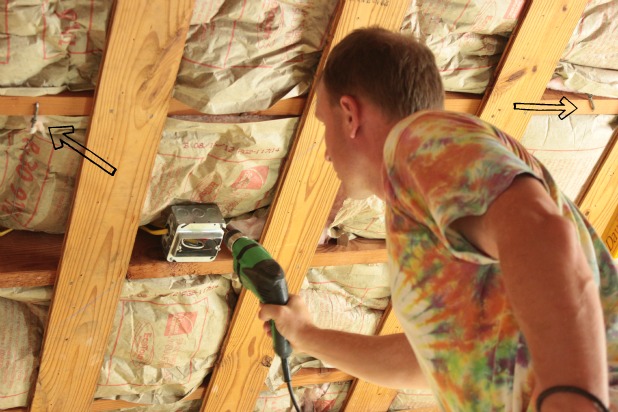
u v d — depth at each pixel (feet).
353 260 6.79
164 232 5.86
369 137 3.83
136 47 4.57
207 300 6.44
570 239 2.56
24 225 5.57
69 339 5.95
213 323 6.56
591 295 2.54
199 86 5.02
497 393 3.28
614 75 6.54
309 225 6.27
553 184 3.31
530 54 5.91
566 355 2.50
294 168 5.78
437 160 2.99
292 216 6.13
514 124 6.38
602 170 7.18
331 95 3.92
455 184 2.88
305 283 7.04
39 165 5.14
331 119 3.99
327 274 7.09
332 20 5.11
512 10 5.62
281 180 5.88
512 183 2.77
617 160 7.16
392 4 5.14
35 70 4.57
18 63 4.46
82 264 5.52
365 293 7.33
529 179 2.78
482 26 5.65
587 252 3.25
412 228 3.34
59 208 5.42
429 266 3.34
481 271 3.26
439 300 3.36
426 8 5.45
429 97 3.74
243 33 4.91
